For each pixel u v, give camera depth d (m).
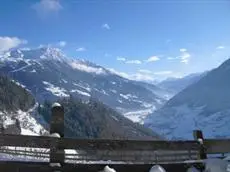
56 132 7.71
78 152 7.54
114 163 7.54
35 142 7.48
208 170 7.25
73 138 7.55
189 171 7.57
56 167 7.25
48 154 7.49
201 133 8.60
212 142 8.53
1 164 7.24
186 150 8.20
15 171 7.23
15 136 7.53
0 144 7.49
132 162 7.71
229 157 8.14
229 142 8.55
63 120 7.77
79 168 7.35
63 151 7.43
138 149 7.84
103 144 7.70
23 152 7.46
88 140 7.63
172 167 7.79
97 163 7.49
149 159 7.83
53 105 7.83
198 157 8.23
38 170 7.25
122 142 7.80
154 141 8.00
